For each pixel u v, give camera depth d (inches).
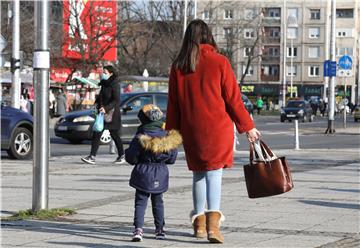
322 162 882.8
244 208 496.1
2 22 2174.0
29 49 2271.2
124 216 471.2
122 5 2800.2
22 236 404.2
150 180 388.5
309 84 5364.2
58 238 397.4
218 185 377.7
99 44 2549.2
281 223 437.1
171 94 384.5
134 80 2512.3
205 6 3730.3
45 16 466.6
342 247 364.2
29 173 759.1
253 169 375.9
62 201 539.2
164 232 403.2
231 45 3789.4
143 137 387.5
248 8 4261.8
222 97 375.2
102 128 855.1
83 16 2518.5
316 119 3302.2
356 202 524.4
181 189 605.3
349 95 5177.2
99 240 390.6
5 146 934.4
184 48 378.3
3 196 573.6
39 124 472.7
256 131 374.3
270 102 5231.3
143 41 3321.9
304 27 5315.0
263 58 5172.2
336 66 1737.2
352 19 5142.7
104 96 865.5
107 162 885.2
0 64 1206.3
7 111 945.5
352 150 1120.2
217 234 375.2
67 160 918.4
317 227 423.5
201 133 372.5
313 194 567.2
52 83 2423.7
